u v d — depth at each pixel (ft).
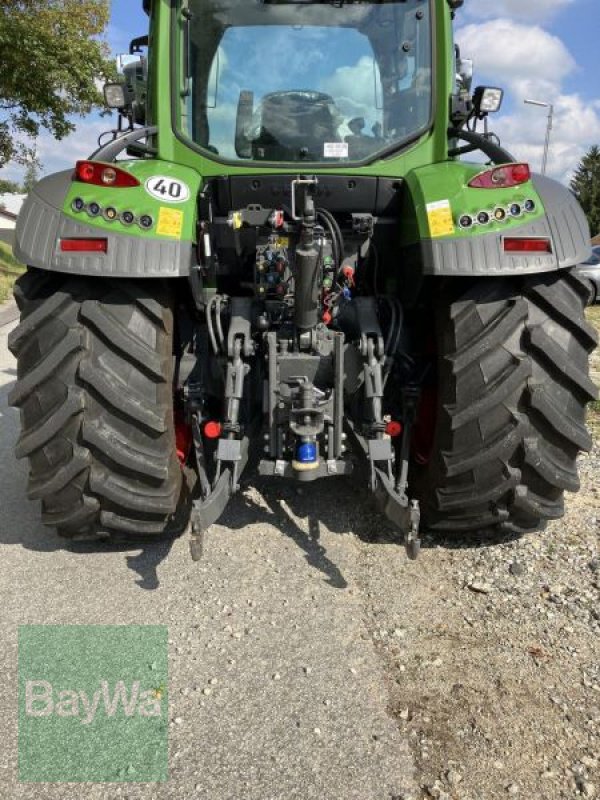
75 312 8.57
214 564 9.58
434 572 9.41
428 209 8.57
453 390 8.80
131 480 8.83
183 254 8.32
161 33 10.16
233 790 6.03
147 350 8.63
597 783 6.06
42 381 8.54
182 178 8.97
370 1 10.20
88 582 9.15
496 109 10.51
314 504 11.37
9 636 8.07
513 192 8.64
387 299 10.32
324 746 6.48
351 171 10.09
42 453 8.74
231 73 10.31
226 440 8.80
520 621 8.32
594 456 14.16
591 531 10.59
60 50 43.65
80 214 8.32
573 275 8.91
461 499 9.06
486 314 8.71
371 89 10.34
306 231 8.48
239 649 7.82
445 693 7.13
